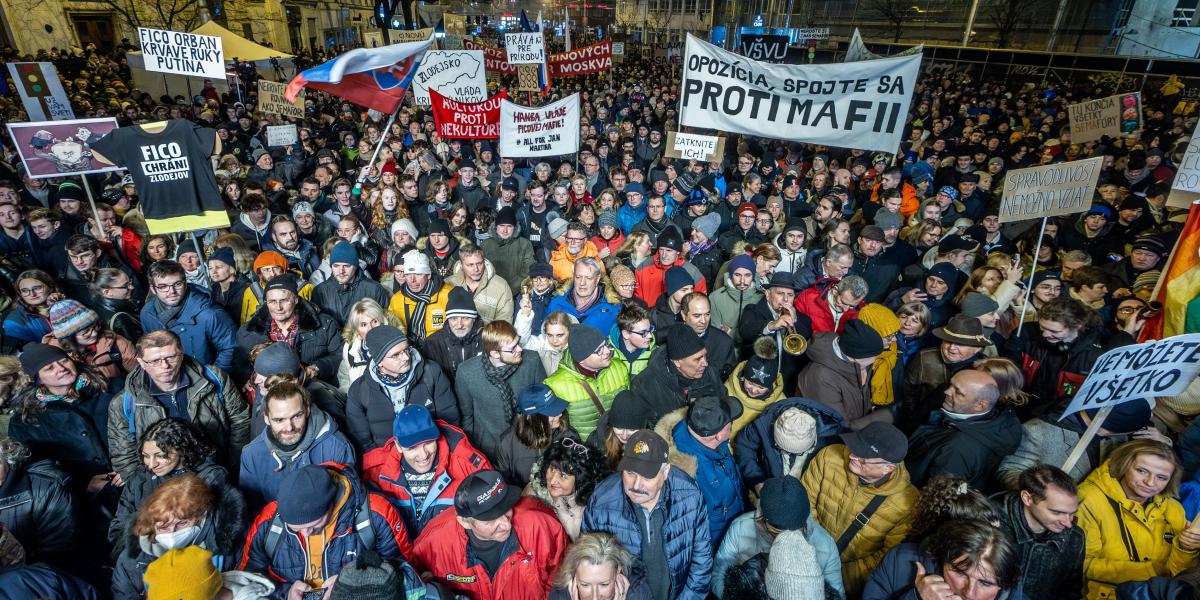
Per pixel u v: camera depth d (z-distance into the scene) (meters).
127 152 4.21
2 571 2.22
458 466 3.09
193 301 4.18
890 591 2.42
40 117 7.13
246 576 2.40
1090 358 3.71
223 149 10.79
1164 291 3.71
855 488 2.78
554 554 2.68
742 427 3.43
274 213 6.89
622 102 19.17
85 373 3.36
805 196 8.91
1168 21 22.69
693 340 3.27
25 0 23.16
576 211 6.89
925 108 16.86
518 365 3.63
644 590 2.48
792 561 2.25
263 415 3.21
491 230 6.42
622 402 2.94
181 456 2.77
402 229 5.57
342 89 6.01
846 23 36.62
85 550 3.19
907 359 4.27
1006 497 2.66
